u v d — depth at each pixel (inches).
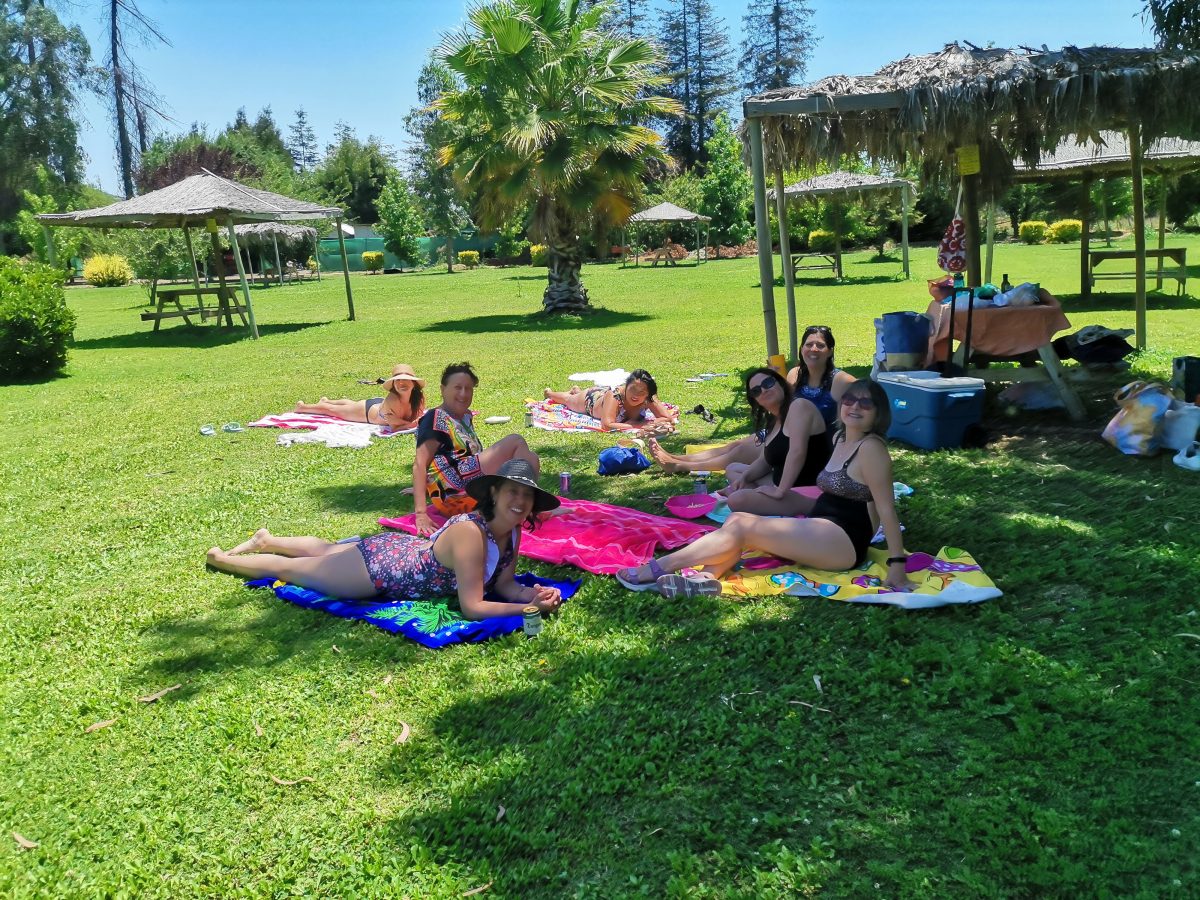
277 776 124.3
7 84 2016.5
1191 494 207.6
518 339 625.9
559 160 678.5
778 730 127.1
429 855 107.3
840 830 106.8
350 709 140.6
